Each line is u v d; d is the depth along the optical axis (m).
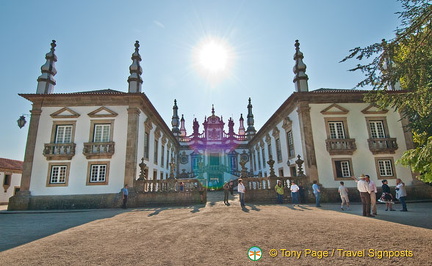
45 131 17.00
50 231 7.76
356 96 18.14
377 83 6.79
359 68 6.72
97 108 17.34
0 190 27.14
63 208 15.55
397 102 6.78
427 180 7.50
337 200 15.97
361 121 17.75
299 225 7.38
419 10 6.04
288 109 20.17
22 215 12.98
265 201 15.75
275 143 23.70
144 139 19.11
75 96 17.22
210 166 35.81
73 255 5.00
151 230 7.33
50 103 17.47
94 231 7.39
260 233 6.46
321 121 17.53
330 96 18.00
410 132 17.50
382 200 11.17
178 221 8.86
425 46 6.06
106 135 17.00
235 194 23.33
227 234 6.47
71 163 16.34
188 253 4.93
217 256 4.69
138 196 15.48
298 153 18.25
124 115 17.14
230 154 38.44
